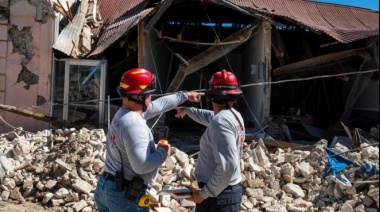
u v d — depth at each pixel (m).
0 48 10.29
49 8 10.34
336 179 5.71
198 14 12.98
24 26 10.30
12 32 10.33
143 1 12.88
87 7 12.86
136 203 2.76
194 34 13.13
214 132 2.82
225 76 2.96
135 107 2.84
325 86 14.54
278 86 15.17
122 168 2.79
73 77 10.45
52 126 10.30
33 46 10.34
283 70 11.38
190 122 15.54
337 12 14.24
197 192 2.88
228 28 13.81
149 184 2.86
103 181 2.84
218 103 2.96
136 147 2.64
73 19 11.71
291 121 12.60
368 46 10.45
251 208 5.60
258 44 11.28
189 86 15.72
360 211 5.23
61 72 10.53
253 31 11.01
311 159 6.45
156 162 2.70
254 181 5.98
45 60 10.32
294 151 7.13
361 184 5.64
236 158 2.77
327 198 5.72
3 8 10.26
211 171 2.96
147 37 10.74
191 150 9.20
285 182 6.10
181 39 11.01
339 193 5.66
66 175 6.11
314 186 5.94
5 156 6.87
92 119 10.45
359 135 8.66
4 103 10.30
